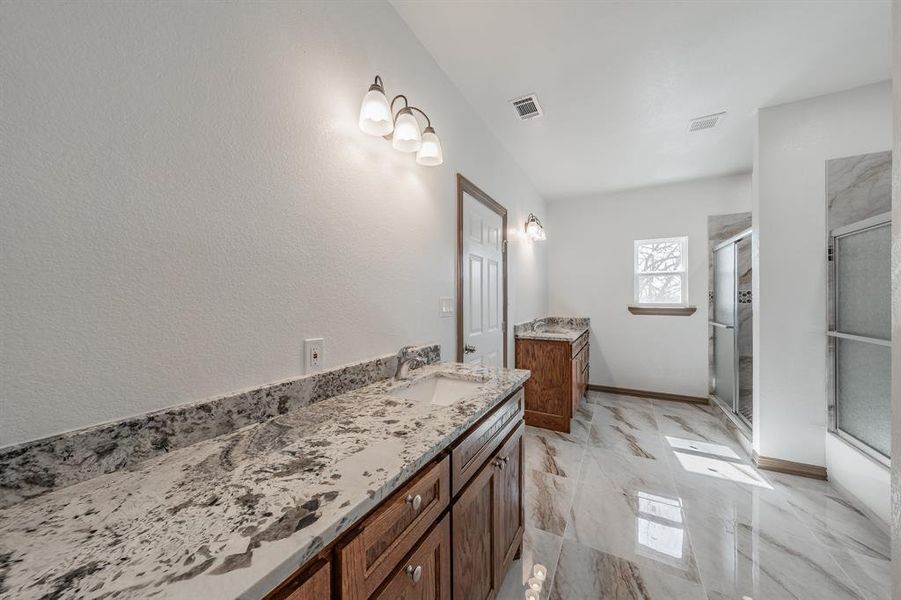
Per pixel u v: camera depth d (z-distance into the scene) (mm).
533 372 2984
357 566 581
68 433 624
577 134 2564
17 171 582
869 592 1268
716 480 2068
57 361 622
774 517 1708
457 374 1500
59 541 473
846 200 1998
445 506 854
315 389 1098
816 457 2076
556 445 2584
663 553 1469
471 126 2186
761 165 2197
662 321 3729
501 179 2715
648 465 2264
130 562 434
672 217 3684
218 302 868
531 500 1871
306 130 1101
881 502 1635
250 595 402
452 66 1831
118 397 695
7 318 572
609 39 1632
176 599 380
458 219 1999
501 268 2713
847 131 2004
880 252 1743
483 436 1086
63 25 630
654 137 2605
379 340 1410
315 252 1131
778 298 2160
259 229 963
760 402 2217
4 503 552
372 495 591
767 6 1435
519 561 1425
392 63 1478
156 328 753
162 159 764
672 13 1474
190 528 500
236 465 692
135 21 722
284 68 1034
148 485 619
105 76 680
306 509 545
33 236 598
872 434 1783
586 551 1481
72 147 638
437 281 1812
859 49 1672
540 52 1726
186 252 806
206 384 840
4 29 569
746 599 1241
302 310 1087
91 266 663
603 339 4016
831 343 2027
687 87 1992
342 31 1233
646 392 3785
